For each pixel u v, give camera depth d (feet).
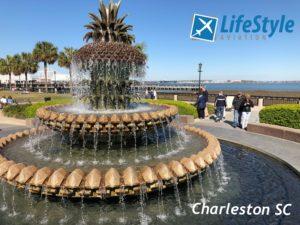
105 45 22.27
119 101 22.63
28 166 14.93
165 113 20.95
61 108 24.26
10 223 13.91
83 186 13.70
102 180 13.99
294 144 29.73
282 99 74.69
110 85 22.24
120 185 13.82
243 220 14.11
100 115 19.51
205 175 18.57
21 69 198.80
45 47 165.27
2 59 218.38
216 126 42.98
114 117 19.07
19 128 41.32
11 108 56.18
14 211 14.84
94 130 19.21
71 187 13.65
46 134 25.52
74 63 24.53
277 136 33.65
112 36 23.98
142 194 14.78
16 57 200.34
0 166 15.19
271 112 37.91
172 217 14.40
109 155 19.48
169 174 14.75
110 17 23.73
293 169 21.13
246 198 16.57
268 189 17.83
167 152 20.16
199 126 42.88
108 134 19.58
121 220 14.07
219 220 14.15
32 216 14.39
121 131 19.39
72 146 20.88
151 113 20.16
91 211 14.62
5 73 221.66
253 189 17.87
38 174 14.16
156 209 15.03
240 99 41.73
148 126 20.22
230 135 35.37
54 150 20.65
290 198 16.42
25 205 15.31
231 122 47.14
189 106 50.55
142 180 14.25
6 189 17.06
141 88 24.18
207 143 22.24
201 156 17.03
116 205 14.76
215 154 18.45
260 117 39.70
